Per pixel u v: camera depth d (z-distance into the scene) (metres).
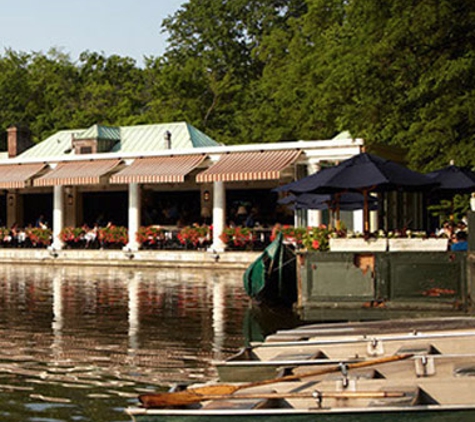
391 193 34.19
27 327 16.39
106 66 73.19
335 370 8.72
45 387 11.05
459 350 9.91
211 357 13.05
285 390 8.27
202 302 20.66
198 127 57.78
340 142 32.62
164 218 40.75
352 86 27.03
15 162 40.66
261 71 68.00
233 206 39.41
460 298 16.69
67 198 42.47
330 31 45.53
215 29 67.88
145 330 15.92
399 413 7.20
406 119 27.25
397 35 24.75
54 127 66.56
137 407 7.56
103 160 38.38
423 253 16.97
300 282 18.06
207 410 7.32
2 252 38.59
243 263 33.12
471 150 24.56
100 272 31.67
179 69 66.12
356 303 17.53
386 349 10.10
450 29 24.66
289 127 51.97
